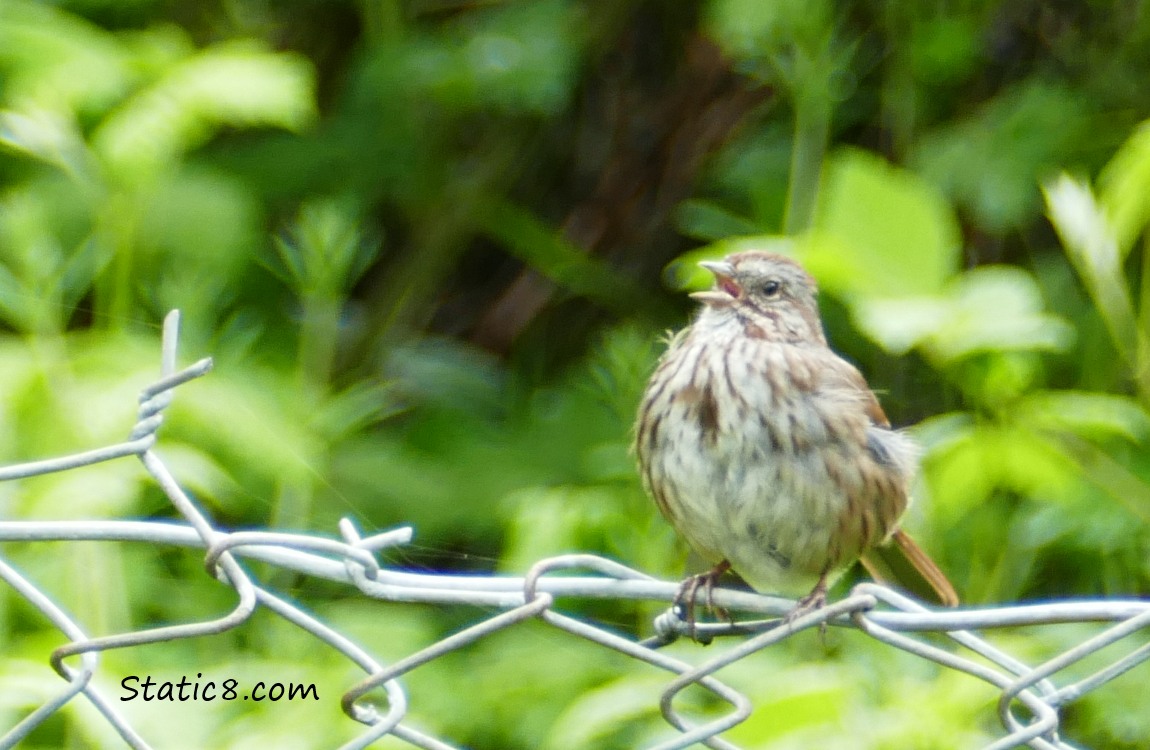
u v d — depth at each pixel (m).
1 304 8.08
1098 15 11.12
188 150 10.61
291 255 9.20
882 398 10.46
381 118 11.32
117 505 7.47
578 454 10.12
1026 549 8.80
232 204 9.60
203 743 6.92
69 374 7.91
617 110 11.94
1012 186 10.21
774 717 6.70
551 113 11.52
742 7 9.58
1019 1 11.32
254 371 8.80
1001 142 10.35
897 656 7.71
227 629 4.42
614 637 4.47
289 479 8.05
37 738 7.54
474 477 9.99
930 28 10.53
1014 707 8.04
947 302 7.48
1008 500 9.37
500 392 11.15
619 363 8.99
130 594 7.93
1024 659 7.73
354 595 8.46
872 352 10.62
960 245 10.88
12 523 4.45
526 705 8.12
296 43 12.04
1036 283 10.33
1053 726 4.38
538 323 11.88
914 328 7.35
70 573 7.54
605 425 10.21
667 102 11.80
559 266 11.63
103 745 6.68
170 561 8.34
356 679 7.48
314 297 8.98
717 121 11.64
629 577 4.66
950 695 6.95
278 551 4.60
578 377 10.83
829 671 7.13
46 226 9.16
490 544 9.80
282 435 8.21
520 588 4.65
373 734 4.49
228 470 8.65
